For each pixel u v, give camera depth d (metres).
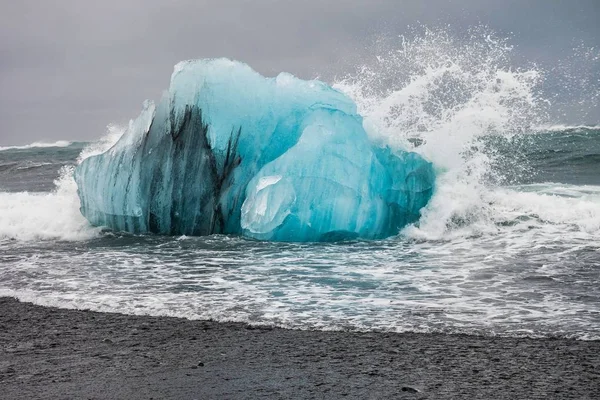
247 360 5.73
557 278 8.41
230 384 5.18
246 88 11.99
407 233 11.38
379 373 5.39
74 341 6.33
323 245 10.83
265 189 11.06
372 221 11.29
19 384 5.24
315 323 6.75
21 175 24.12
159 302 7.57
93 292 8.06
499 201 12.80
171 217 11.84
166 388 5.12
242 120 11.81
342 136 11.30
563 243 10.35
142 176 11.92
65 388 5.14
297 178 11.12
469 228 11.46
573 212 12.05
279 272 8.95
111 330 6.64
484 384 5.13
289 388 5.09
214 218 11.78
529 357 5.71
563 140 25.38
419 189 11.75
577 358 5.66
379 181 11.43
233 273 8.93
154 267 9.38
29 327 6.80
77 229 12.37
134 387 5.14
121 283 8.48
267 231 11.13
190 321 6.89
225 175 11.75
